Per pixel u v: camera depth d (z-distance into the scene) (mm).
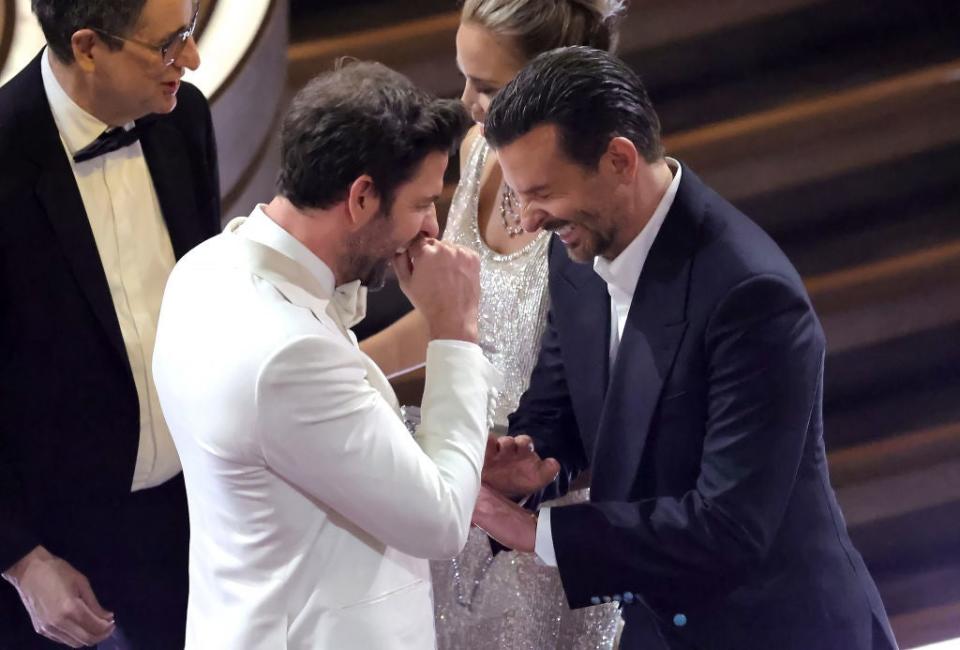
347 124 6031
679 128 16141
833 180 15648
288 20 16625
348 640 6340
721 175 15641
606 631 9375
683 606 7676
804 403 6977
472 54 8609
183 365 6160
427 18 17625
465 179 9562
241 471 6059
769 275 6922
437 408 6699
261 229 6379
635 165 6988
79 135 8312
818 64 16609
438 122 6223
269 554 6227
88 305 8352
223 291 6129
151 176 8875
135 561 9258
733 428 7008
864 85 16188
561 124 6824
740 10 16812
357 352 6465
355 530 6402
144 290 8805
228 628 6320
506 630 9250
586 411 8086
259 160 15039
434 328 6902
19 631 9008
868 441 13844
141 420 8828
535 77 6918
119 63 7855
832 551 7617
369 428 6035
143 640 9516
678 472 7461
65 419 8547
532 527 7633
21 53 13391
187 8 7879
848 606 7582
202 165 9172
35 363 8352
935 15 16844
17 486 8492
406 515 6133
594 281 8023
